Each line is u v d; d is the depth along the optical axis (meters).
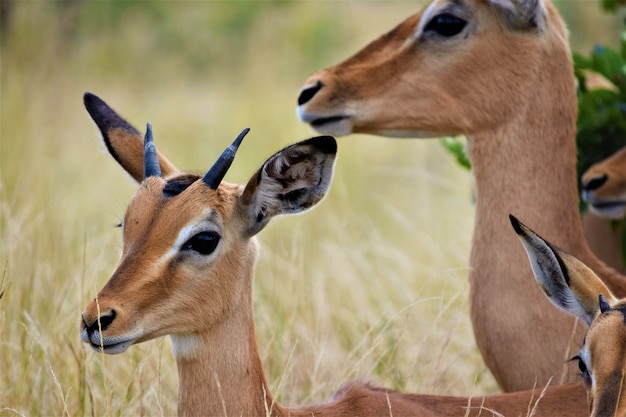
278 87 26.44
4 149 18.45
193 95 26.61
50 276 12.80
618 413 7.95
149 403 11.17
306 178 9.48
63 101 23.53
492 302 10.68
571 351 10.35
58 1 27.70
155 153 9.58
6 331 12.02
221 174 9.26
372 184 20.58
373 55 11.45
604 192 11.83
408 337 13.09
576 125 11.77
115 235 15.28
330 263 15.16
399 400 9.48
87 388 11.06
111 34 29.17
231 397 9.23
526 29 10.92
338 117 11.39
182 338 9.27
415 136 11.44
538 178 10.85
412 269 15.39
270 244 16.34
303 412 9.34
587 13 23.83
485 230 10.85
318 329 12.65
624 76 12.65
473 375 12.64
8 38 23.84
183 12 30.09
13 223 13.81
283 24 29.45
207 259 9.06
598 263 10.80
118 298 8.79
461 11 11.02
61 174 19.36
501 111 10.98
